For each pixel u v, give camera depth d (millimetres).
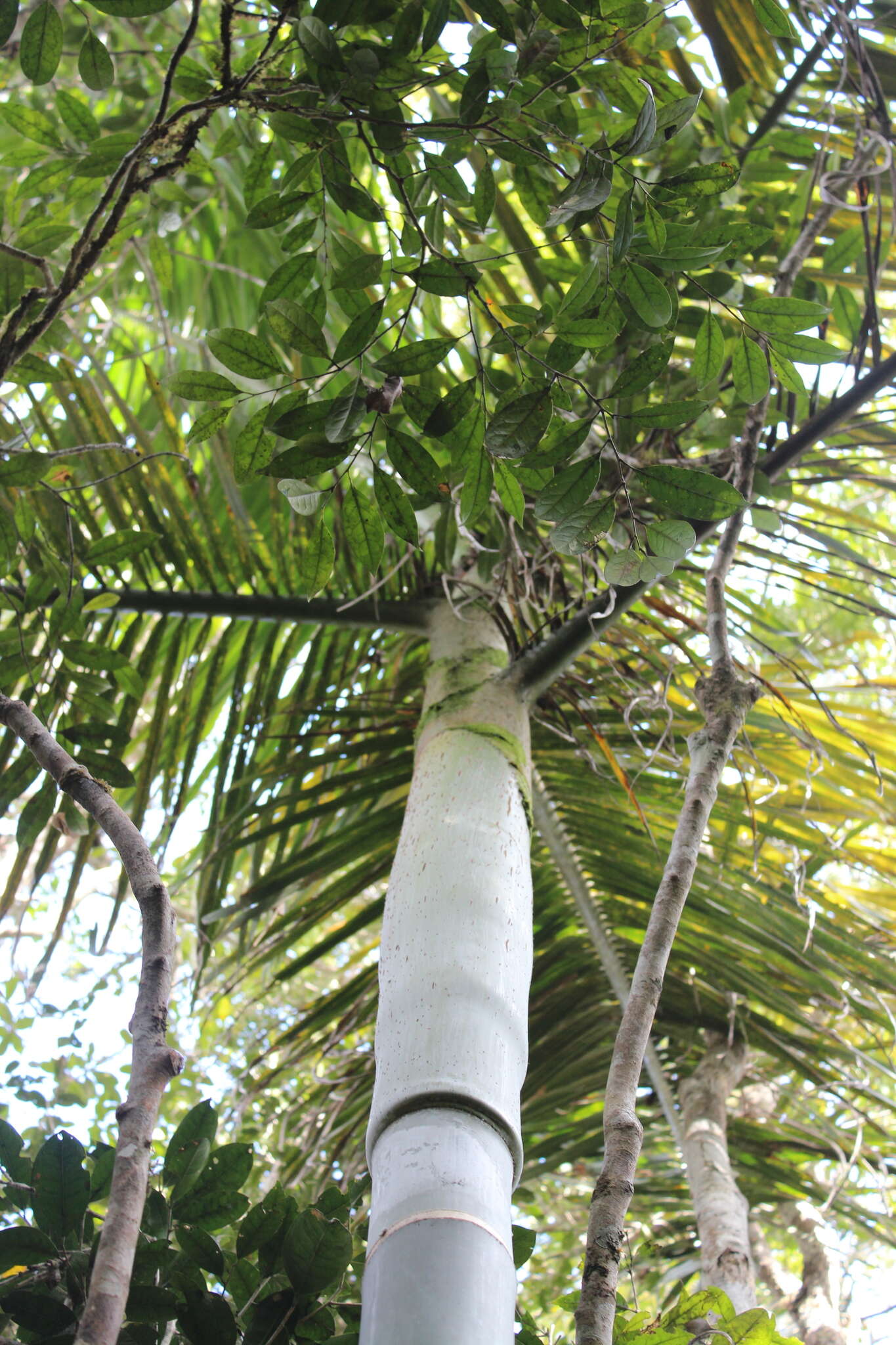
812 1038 2654
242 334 1537
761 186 2543
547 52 1503
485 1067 1351
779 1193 2824
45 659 2078
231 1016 4898
